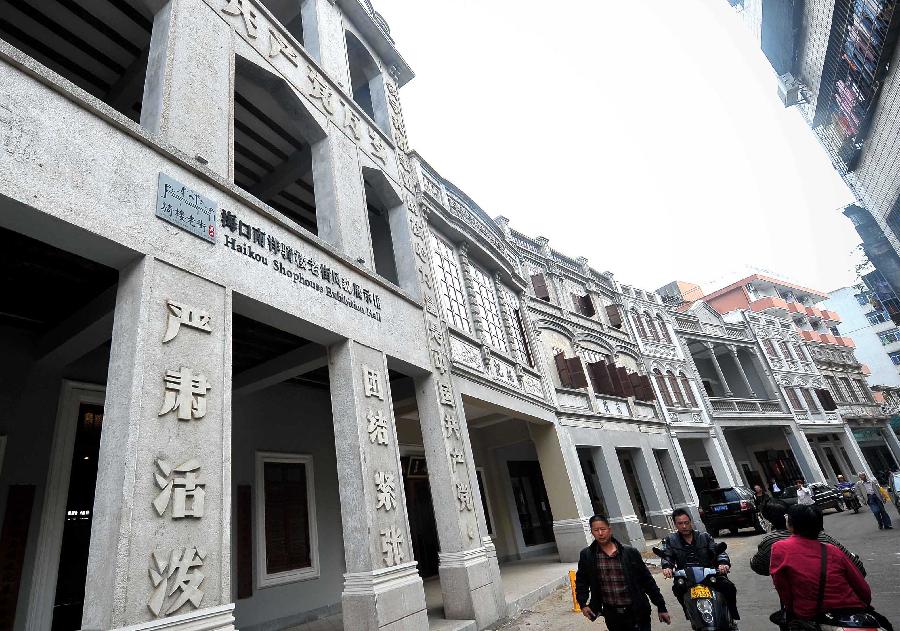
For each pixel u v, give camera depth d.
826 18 12.15
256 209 5.20
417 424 12.14
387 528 5.70
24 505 5.11
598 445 14.45
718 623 3.83
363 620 5.05
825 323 38.38
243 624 7.05
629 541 13.44
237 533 7.36
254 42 6.30
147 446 3.43
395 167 9.50
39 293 4.94
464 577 6.93
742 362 27.66
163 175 4.23
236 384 7.46
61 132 3.52
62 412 5.66
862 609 2.94
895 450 33.81
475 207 14.55
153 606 3.15
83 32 6.01
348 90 8.59
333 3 9.19
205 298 4.25
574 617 7.34
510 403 10.66
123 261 3.88
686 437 19.94
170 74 4.78
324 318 5.77
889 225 16.72
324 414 9.73
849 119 14.38
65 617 5.30
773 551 3.28
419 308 8.39
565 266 18.81
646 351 20.69
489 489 14.11
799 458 24.86
